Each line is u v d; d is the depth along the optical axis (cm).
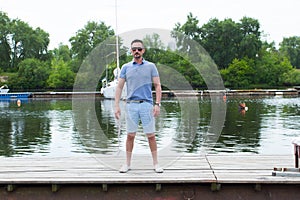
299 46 6438
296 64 6347
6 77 4850
